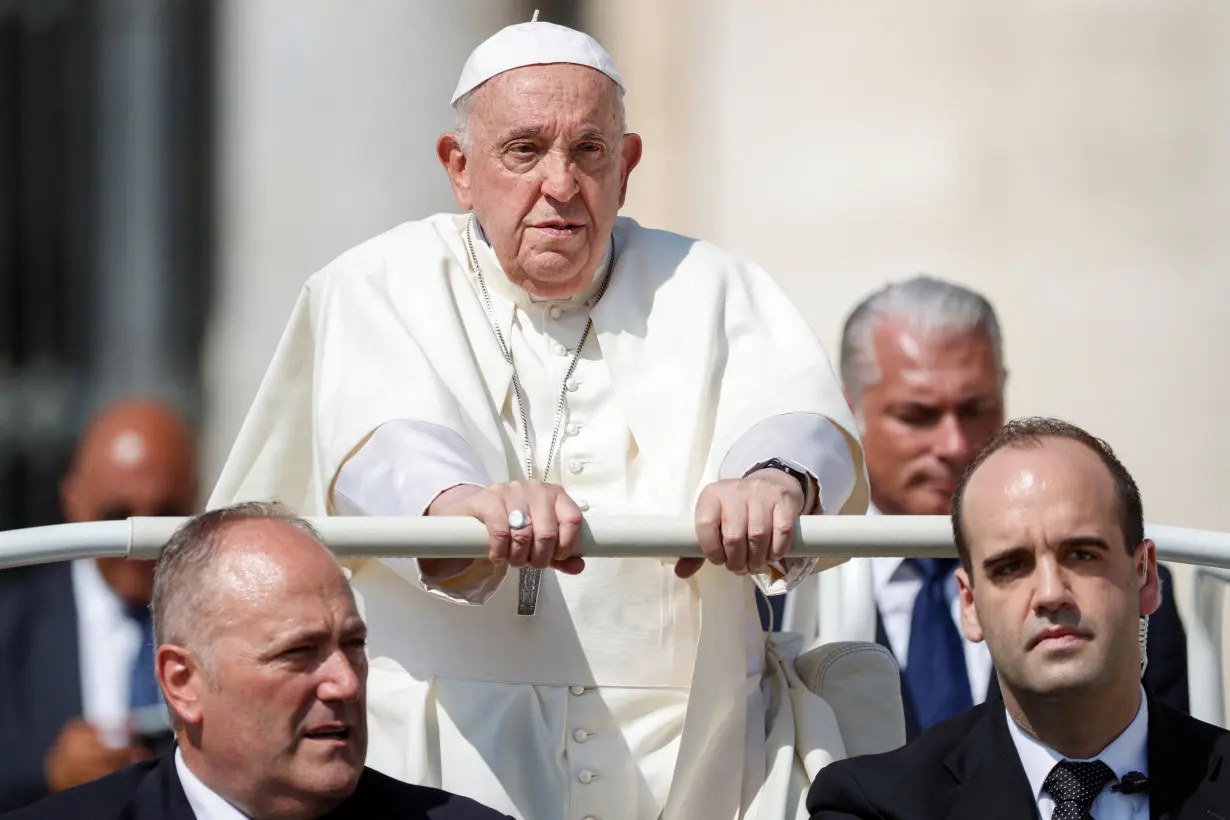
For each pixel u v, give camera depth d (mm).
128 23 35781
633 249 18500
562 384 17938
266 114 31641
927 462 23141
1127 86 31781
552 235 17312
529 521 15227
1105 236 31703
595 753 17156
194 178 35406
